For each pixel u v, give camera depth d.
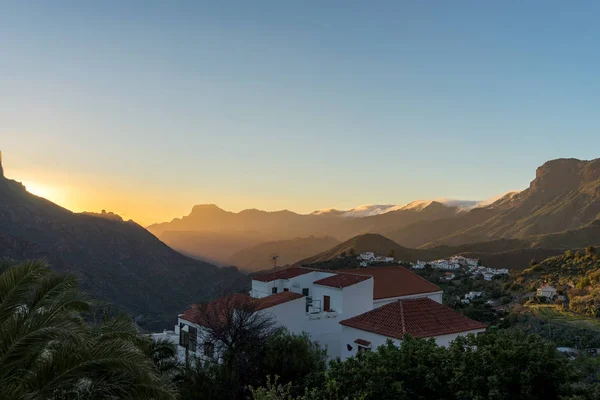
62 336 9.57
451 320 28.52
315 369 22.56
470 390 14.15
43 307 11.69
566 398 13.48
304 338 24.47
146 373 10.19
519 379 14.59
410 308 29.19
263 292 41.59
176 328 34.59
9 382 9.37
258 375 21.75
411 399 15.17
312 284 40.75
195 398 19.47
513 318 63.22
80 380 10.85
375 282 43.78
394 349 17.12
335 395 14.32
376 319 28.66
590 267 95.94
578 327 55.81
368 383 14.73
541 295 84.12
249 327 24.98
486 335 17.22
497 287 103.31
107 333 13.35
